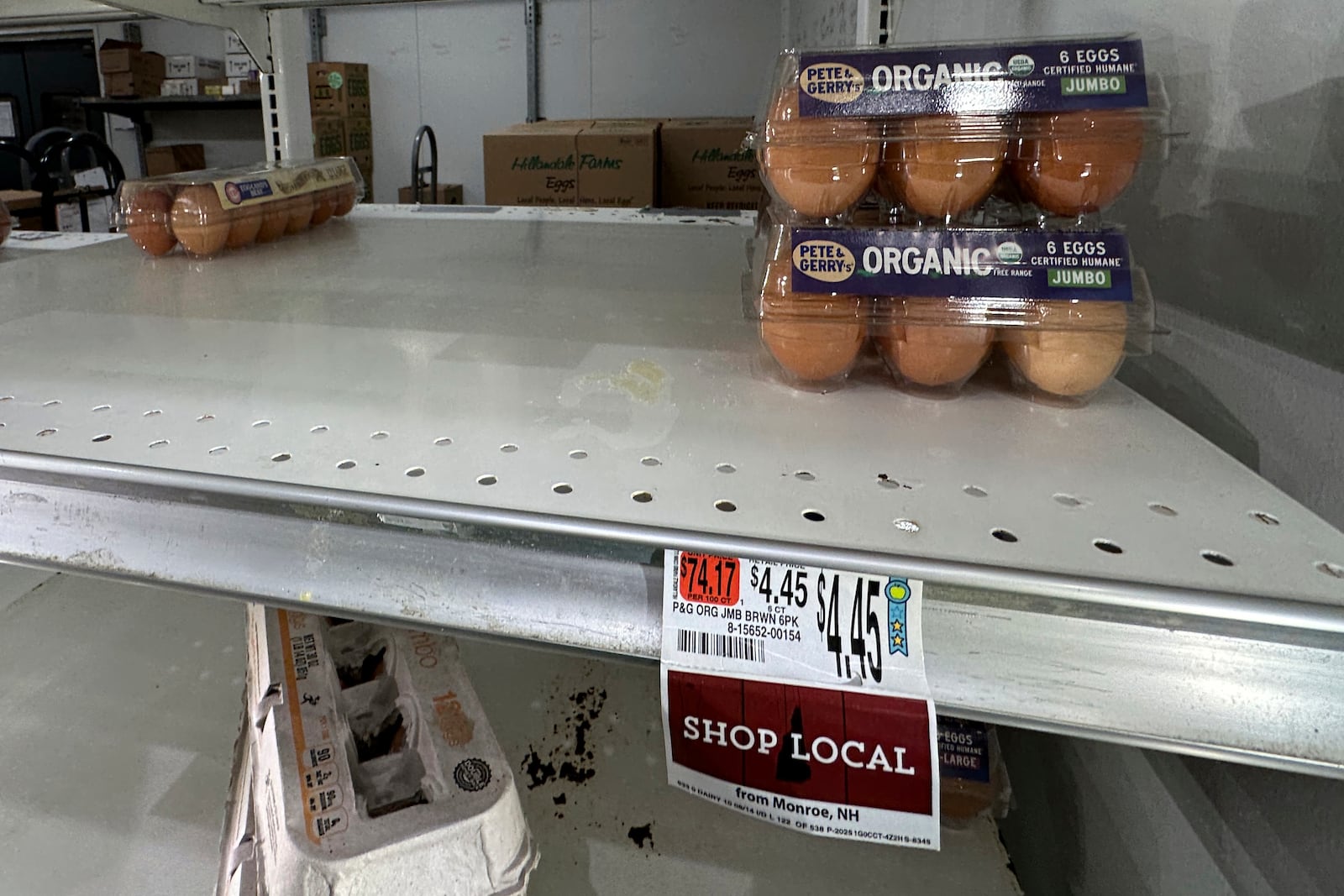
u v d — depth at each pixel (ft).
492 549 1.20
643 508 1.18
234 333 2.03
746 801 1.16
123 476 1.27
